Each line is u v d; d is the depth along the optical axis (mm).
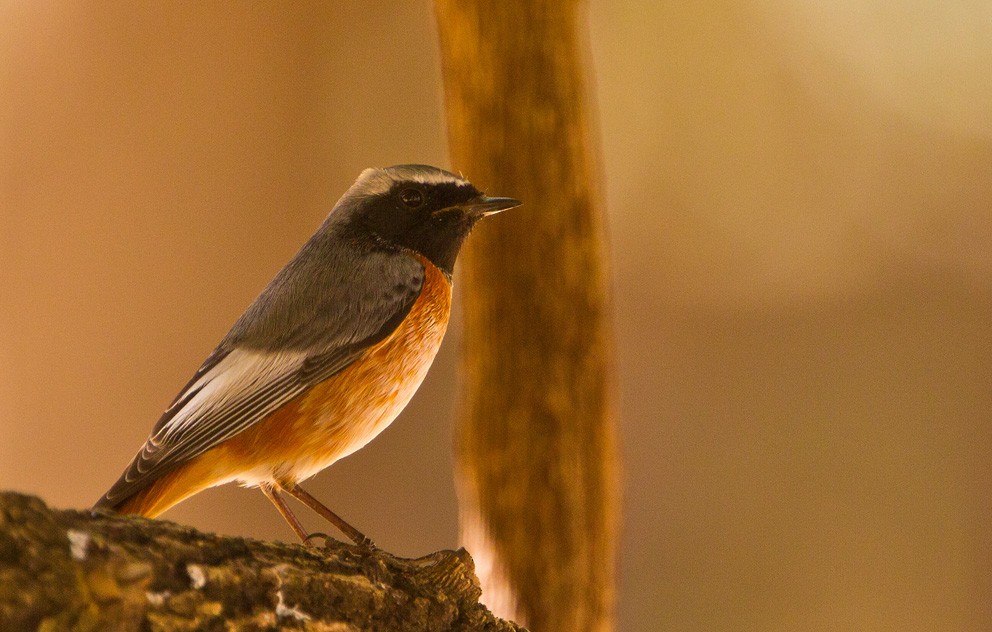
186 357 14531
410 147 15914
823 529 15289
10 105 14703
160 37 15188
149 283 14656
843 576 14977
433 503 14555
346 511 14352
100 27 15023
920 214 16922
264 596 4391
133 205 14781
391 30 16000
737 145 17234
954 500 15406
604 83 17375
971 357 16297
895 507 15320
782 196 17125
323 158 15742
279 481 6891
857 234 16953
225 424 6785
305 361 6875
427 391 15016
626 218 17156
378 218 7602
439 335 7430
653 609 14781
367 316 7027
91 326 14375
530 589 7617
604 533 7797
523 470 7637
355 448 7086
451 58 7699
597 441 7746
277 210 15375
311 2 15766
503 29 7512
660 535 15312
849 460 15758
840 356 16531
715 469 15773
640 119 17359
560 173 7617
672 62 17406
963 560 15047
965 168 17031
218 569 4246
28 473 13922
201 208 15039
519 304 7637
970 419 15891
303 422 6844
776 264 16938
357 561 4992
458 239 7668
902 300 16703
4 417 14023
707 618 14766
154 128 15047
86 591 3723
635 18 17453
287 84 15641
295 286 7188
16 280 14359
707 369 16609
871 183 17094
